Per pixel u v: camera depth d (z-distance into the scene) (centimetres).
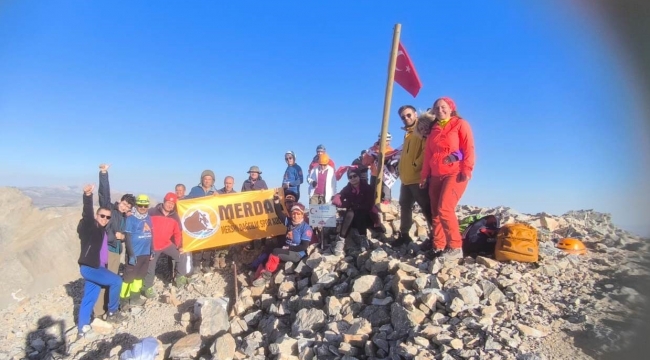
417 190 524
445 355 337
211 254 730
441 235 486
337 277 532
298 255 612
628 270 434
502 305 393
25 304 677
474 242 495
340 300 472
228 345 462
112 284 595
